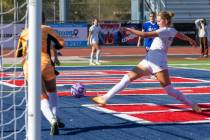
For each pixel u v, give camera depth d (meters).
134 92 17.94
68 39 53.94
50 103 10.57
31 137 6.60
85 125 11.48
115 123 11.75
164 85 12.51
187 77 23.81
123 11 75.25
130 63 33.47
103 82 21.66
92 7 74.31
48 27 10.46
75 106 14.30
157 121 12.02
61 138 10.09
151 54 12.09
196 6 61.75
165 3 61.03
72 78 23.50
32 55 6.61
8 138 9.98
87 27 54.31
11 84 19.38
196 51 47.53
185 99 12.73
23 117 12.06
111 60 36.31
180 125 11.55
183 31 55.62
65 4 56.59
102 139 10.02
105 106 14.35
